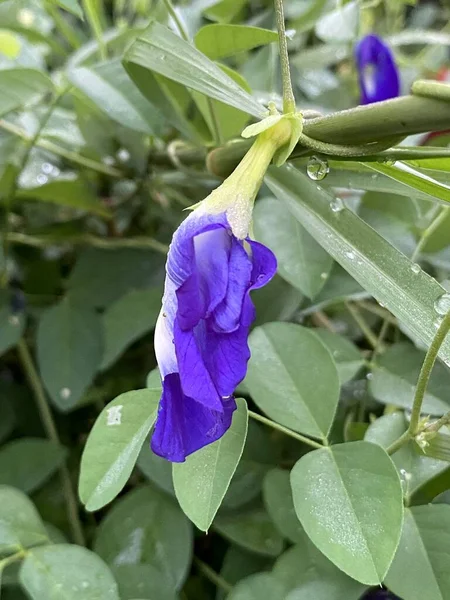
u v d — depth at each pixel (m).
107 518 0.11
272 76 0.16
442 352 0.08
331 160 0.09
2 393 0.14
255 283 0.07
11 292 0.14
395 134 0.08
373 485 0.08
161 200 0.16
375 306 0.14
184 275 0.06
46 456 0.12
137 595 0.10
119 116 0.12
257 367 0.10
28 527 0.10
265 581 0.09
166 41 0.10
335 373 0.09
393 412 0.10
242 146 0.10
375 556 0.07
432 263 0.12
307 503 0.08
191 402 0.07
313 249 0.11
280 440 0.11
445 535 0.08
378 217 0.12
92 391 0.14
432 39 0.19
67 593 0.09
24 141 0.15
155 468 0.10
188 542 0.10
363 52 0.14
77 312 0.14
